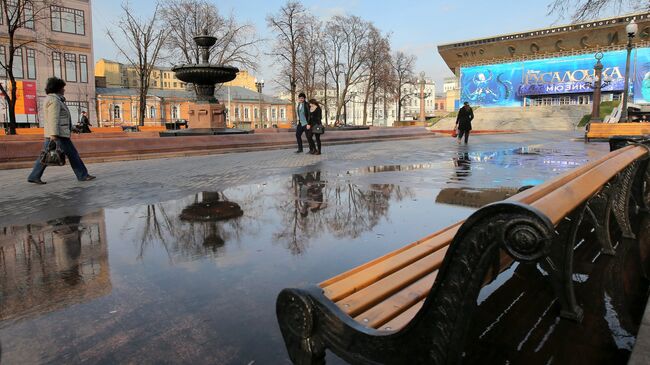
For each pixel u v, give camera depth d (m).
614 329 2.16
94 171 9.77
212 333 2.24
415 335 1.47
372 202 5.61
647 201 4.82
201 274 3.10
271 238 3.98
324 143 18.84
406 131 25.53
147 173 9.15
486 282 1.62
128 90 71.38
